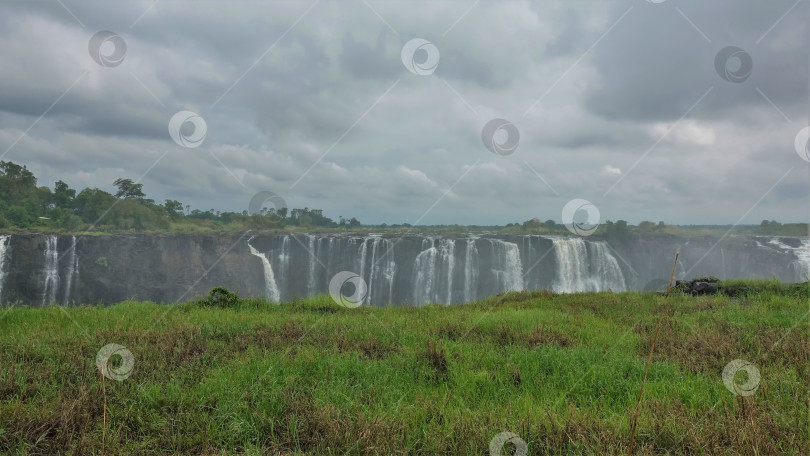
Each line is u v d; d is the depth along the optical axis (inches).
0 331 290.7
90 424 148.6
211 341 275.1
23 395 173.6
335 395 182.1
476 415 158.9
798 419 145.1
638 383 206.5
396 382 209.8
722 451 128.6
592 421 152.6
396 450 132.1
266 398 176.9
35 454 129.0
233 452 139.4
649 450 129.9
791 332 285.4
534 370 230.1
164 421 155.2
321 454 136.9
